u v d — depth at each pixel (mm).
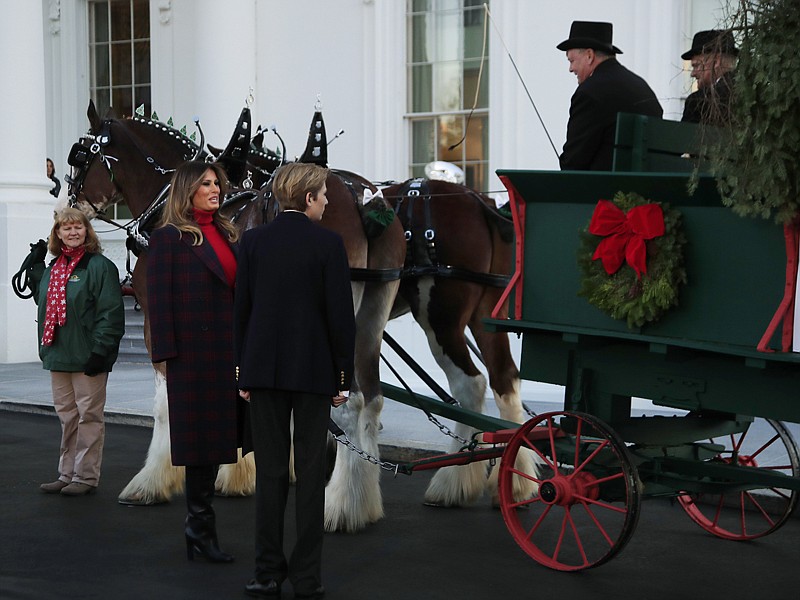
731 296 4316
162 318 5020
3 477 7195
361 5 12281
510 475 5355
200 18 12867
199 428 5039
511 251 6539
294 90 12695
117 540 5621
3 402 10078
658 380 4680
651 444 5090
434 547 5535
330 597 4684
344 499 5824
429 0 12047
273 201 5984
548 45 11117
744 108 3986
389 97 12211
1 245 13016
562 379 5066
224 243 5266
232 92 12711
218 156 7027
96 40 14898
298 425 4590
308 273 4551
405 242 6184
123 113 14758
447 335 6551
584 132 5691
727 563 5258
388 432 8359
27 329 13141
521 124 11336
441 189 6543
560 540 5113
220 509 6355
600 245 4645
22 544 5547
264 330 4535
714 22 10219
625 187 4570
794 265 4078
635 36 10531
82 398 6641
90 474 6691
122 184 7258
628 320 4578
